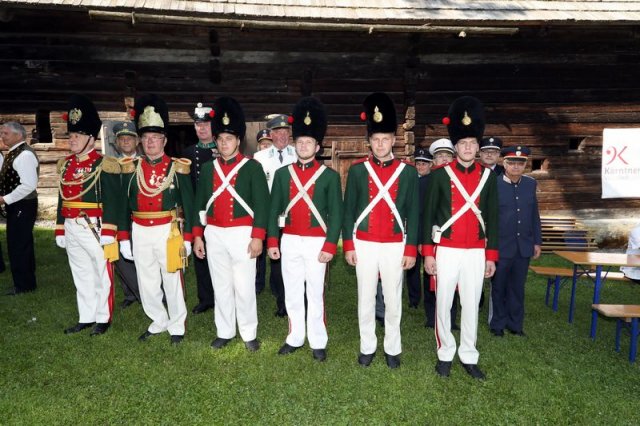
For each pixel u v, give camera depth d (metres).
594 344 4.24
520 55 8.74
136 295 4.85
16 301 5.00
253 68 8.31
